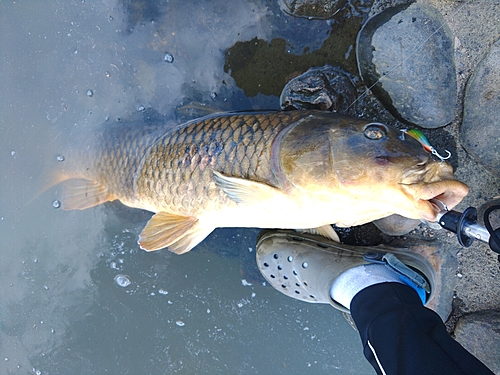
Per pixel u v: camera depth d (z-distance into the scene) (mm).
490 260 624
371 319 476
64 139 691
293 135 493
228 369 748
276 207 518
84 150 668
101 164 649
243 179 502
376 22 576
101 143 646
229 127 524
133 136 610
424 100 570
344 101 597
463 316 641
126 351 771
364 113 606
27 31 692
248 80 626
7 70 713
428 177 442
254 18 612
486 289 628
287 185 496
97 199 676
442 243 636
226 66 631
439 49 565
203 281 733
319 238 646
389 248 617
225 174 522
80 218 743
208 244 717
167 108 650
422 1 573
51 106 696
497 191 592
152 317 758
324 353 720
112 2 649
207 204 551
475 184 599
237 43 623
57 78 688
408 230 623
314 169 480
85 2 657
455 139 594
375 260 569
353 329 702
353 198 480
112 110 667
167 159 568
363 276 556
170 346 758
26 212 754
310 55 606
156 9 637
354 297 532
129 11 645
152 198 596
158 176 580
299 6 582
